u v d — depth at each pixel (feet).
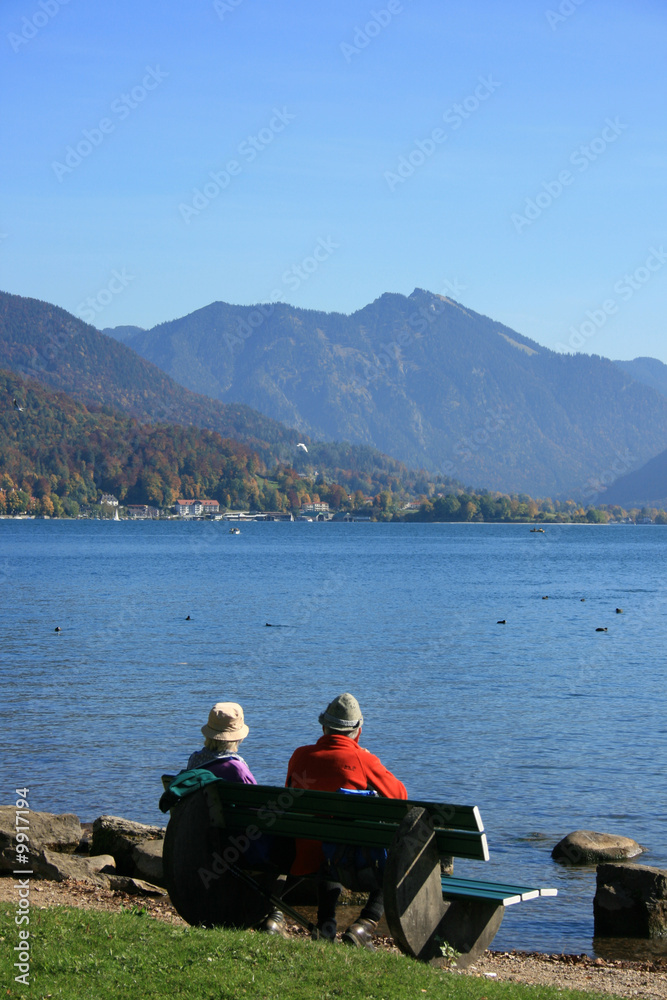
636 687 77.82
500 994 19.03
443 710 66.49
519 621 138.82
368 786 22.12
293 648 102.22
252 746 54.60
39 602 157.38
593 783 46.57
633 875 29.37
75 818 34.55
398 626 127.95
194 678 80.12
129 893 29.68
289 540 555.28
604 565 331.57
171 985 17.83
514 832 38.99
